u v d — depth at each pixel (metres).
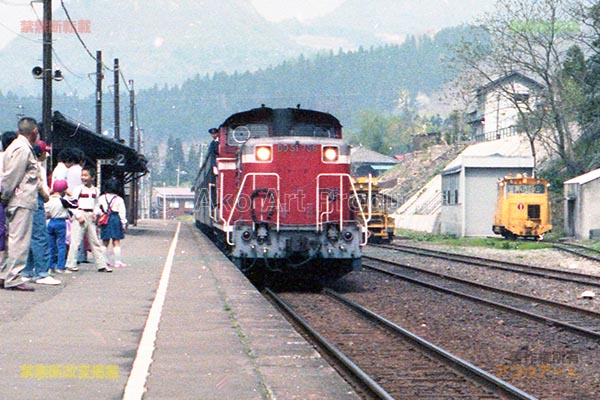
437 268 32.09
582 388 10.59
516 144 86.06
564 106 64.25
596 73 67.44
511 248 47.69
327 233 21.45
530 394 10.15
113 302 14.43
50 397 7.24
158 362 9.19
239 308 14.48
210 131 30.92
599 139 70.19
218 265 24.36
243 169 21.97
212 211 31.42
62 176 19.67
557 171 70.94
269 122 24.59
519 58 65.25
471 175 62.72
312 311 18.33
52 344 9.94
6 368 8.42
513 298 21.66
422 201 92.69
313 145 21.88
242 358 9.59
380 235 56.19
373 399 9.65
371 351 13.12
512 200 55.50
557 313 18.56
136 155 46.09
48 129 30.45
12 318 11.95
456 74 67.62
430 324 16.53
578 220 54.88
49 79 30.67
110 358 9.20
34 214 16.45
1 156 15.05
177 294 16.33
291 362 9.52
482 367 11.97
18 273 15.32
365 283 25.28
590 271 31.48
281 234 21.39
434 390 10.22
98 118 54.00
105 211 22.22
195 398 7.46
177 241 41.19
